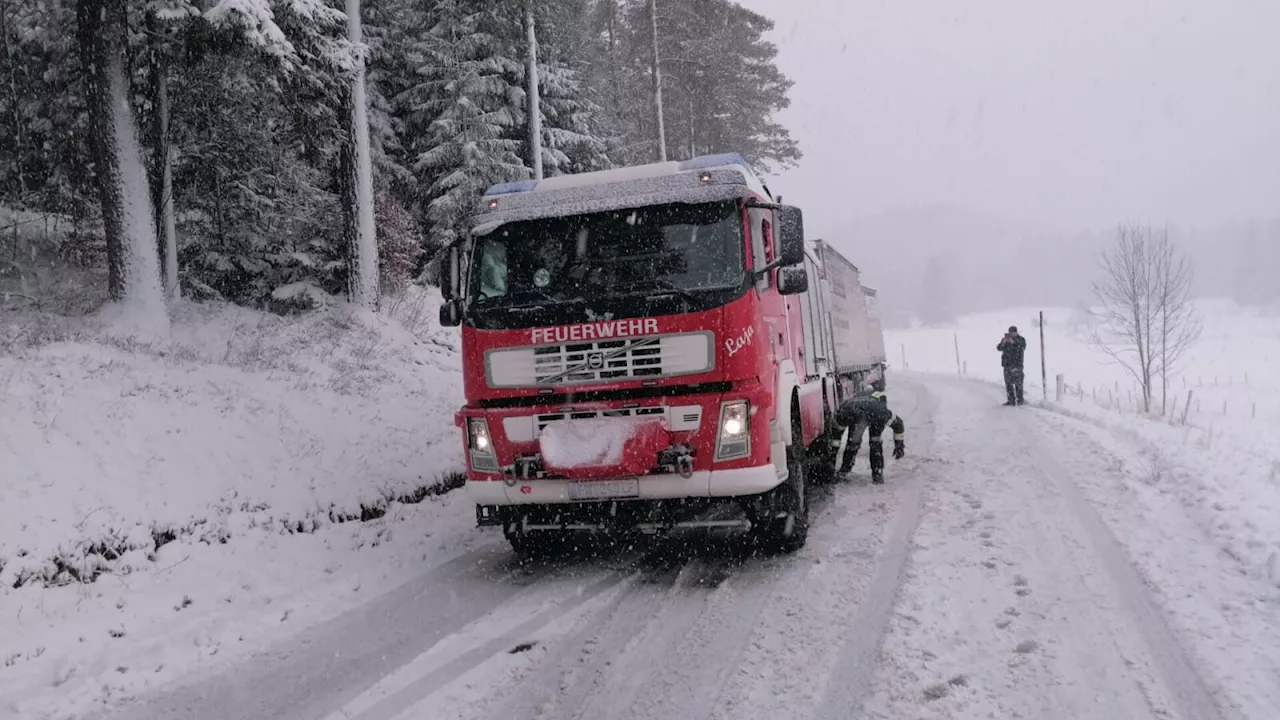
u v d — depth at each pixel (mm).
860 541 7160
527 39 20594
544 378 6164
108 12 11578
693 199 6184
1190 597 5250
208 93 14383
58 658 5285
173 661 5219
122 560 6629
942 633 4906
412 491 9586
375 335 15336
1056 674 4266
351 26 16156
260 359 11617
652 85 26969
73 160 14781
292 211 17562
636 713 4141
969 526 7406
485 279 6484
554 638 5285
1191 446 11039
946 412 17688
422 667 4938
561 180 6891
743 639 5047
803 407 7805
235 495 7895
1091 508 7812
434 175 21609
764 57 32875
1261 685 4008
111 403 8289
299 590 6703
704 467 5973
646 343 6023
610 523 6422
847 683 4309
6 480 6652
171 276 14367
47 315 12070
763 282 6504
